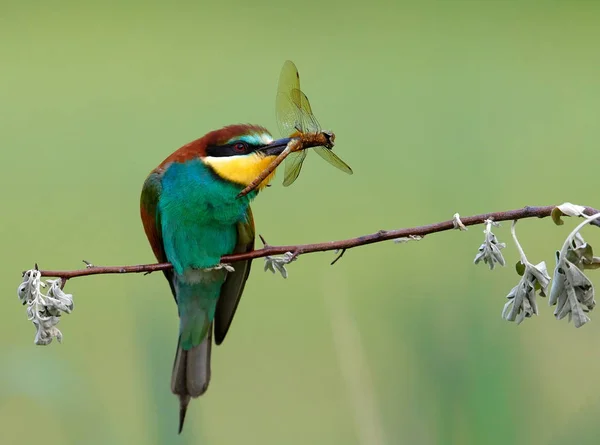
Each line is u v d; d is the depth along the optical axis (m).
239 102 17.47
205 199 7.27
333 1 25.78
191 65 20.27
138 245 12.39
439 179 12.55
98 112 17.48
